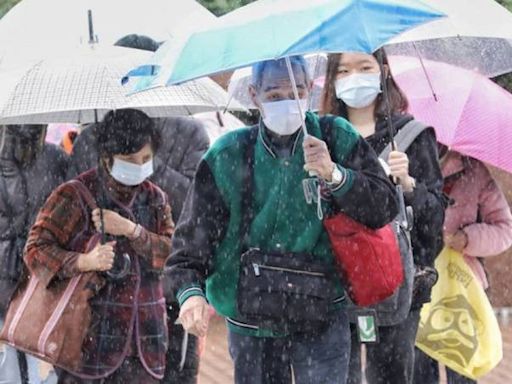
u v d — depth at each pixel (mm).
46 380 8844
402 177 7895
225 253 7230
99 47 8367
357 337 8039
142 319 8055
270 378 7508
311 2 6512
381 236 7230
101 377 7941
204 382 12180
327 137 7164
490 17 7977
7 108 7883
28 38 9078
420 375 9688
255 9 6613
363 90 8211
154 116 9070
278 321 7164
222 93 8516
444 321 9336
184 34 6738
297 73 7016
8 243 8570
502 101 9727
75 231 8008
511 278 15297
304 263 7137
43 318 7902
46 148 8805
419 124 8336
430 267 8266
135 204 8125
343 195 6945
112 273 7984
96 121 9133
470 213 9531
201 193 7164
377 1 6523
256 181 7094
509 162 9359
